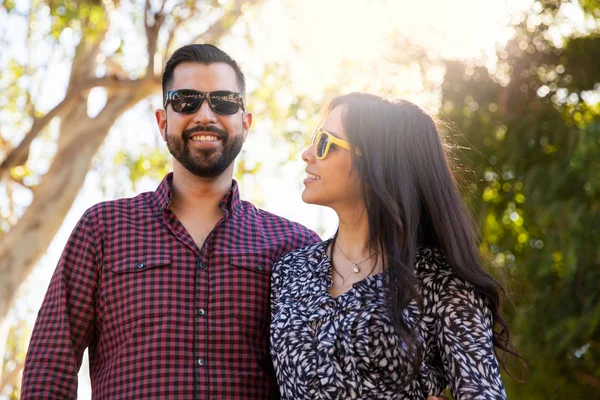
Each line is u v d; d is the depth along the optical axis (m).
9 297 11.12
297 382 2.71
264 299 3.28
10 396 13.33
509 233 7.29
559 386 6.67
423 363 2.69
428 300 2.72
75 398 3.18
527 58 7.50
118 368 3.15
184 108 3.38
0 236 11.66
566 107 7.37
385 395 2.65
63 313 3.19
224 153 3.39
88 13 9.78
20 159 10.72
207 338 3.17
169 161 13.28
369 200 2.84
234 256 3.30
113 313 3.21
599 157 6.38
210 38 11.14
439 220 2.83
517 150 7.23
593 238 6.45
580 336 6.64
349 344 2.68
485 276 2.77
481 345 2.63
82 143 11.60
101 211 3.36
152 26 10.08
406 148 2.87
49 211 11.34
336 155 2.90
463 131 7.34
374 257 2.85
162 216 3.36
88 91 11.46
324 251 3.02
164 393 3.09
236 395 3.13
